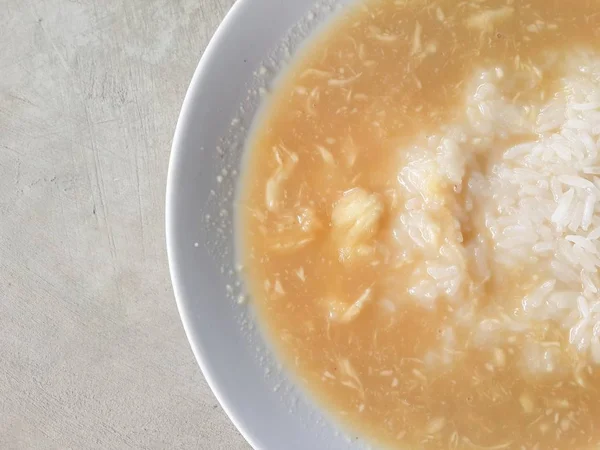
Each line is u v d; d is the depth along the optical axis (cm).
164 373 19
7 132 20
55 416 19
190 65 19
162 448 19
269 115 17
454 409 16
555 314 16
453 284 16
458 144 17
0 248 20
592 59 17
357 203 16
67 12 19
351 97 17
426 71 17
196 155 16
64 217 19
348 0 17
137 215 19
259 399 16
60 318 19
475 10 17
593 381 16
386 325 16
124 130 19
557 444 16
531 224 16
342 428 16
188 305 16
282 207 17
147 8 19
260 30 16
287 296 17
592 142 16
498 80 17
